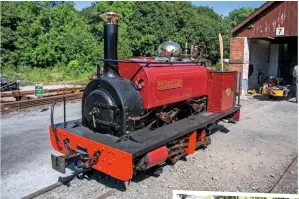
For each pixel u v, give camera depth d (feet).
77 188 15.84
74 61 95.96
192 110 22.45
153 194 15.30
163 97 17.80
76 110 36.81
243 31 48.21
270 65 60.49
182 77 19.54
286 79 61.77
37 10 108.58
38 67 98.99
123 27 106.73
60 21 108.27
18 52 95.61
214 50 99.14
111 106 15.79
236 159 20.49
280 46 60.23
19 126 28.66
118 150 14.15
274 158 20.90
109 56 16.62
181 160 19.94
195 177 17.44
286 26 44.04
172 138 16.52
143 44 98.43
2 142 23.66
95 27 126.21
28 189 15.81
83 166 15.44
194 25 99.86
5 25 96.53
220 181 17.02
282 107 40.65
